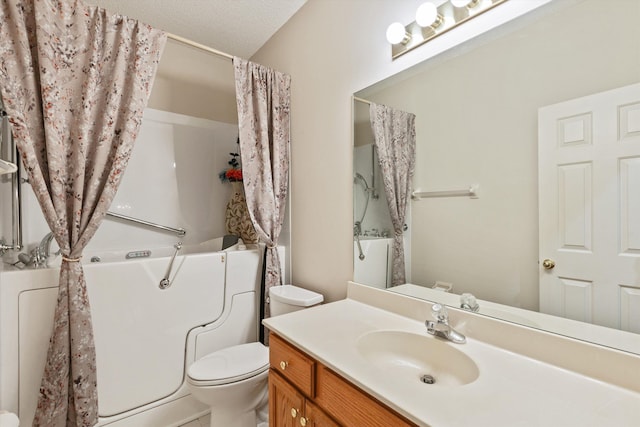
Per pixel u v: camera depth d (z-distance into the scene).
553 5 0.86
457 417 0.61
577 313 0.83
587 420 0.61
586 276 0.81
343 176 1.61
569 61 0.83
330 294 1.70
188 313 1.72
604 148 0.78
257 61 2.43
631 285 0.74
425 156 1.22
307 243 1.89
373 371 0.79
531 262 0.92
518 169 0.95
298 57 1.95
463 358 0.90
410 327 1.10
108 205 1.36
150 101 2.41
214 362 1.46
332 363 0.83
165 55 2.48
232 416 1.39
